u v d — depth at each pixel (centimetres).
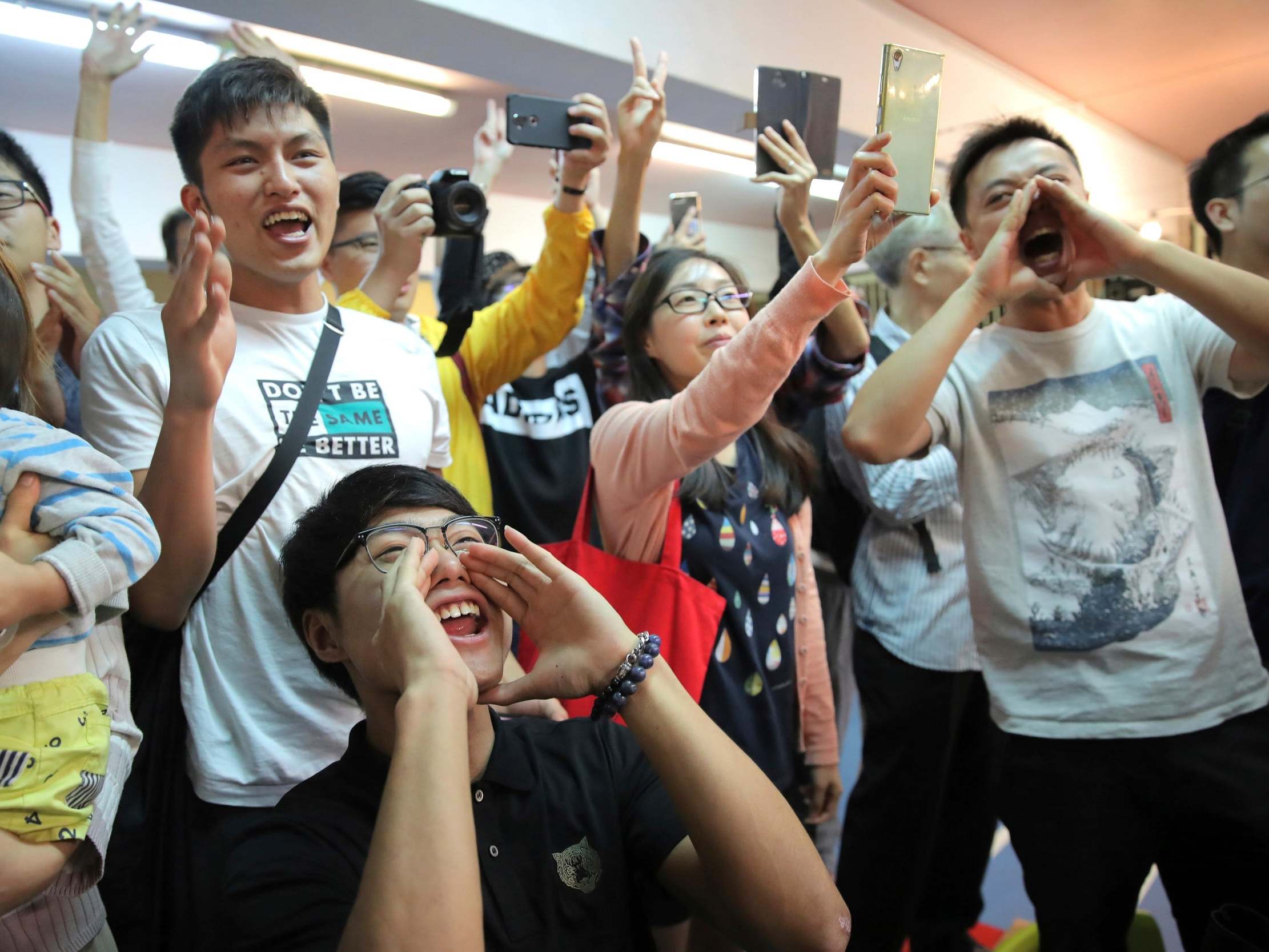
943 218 214
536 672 98
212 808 121
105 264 195
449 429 156
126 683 115
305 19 220
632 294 170
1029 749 147
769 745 155
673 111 298
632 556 151
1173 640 138
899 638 200
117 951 118
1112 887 141
